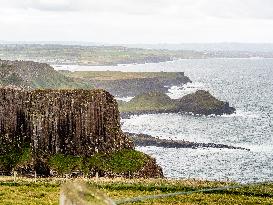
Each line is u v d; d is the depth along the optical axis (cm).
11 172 13012
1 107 14375
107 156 13888
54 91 14650
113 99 14900
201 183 9462
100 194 634
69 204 610
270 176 17412
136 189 8544
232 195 8294
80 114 14300
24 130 14350
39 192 7119
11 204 5659
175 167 18675
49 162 13562
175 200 7394
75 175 13125
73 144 14125
